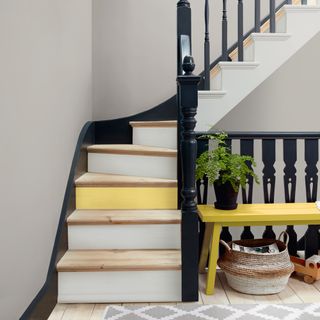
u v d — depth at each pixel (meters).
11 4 1.85
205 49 3.48
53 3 2.61
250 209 2.88
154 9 4.36
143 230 2.83
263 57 3.36
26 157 2.06
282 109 4.43
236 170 2.76
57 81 2.71
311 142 3.22
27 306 2.07
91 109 4.18
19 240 1.95
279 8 3.70
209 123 3.39
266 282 2.69
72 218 2.80
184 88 2.61
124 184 3.05
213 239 2.75
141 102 4.39
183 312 2.47
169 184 3.05
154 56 4.38
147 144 3.63
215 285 2.92
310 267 2.93
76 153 3.23
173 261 2.64
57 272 2.58
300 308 2.52
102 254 2.74
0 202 1.72
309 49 4.41
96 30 4.35
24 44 2.03
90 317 2.40
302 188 4.44
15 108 1.91
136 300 2.62
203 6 4.40
